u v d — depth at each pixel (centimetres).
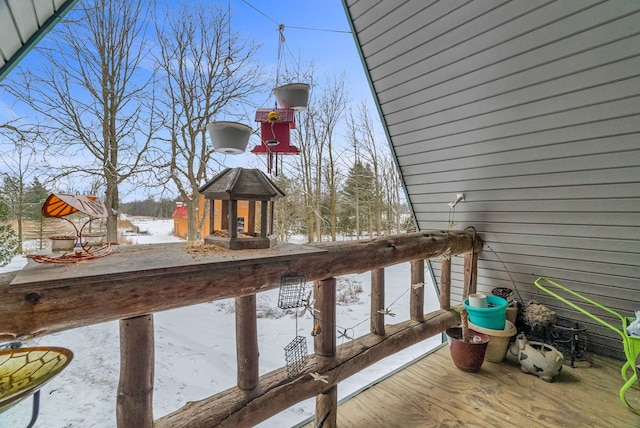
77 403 227
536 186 194
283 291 133
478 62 166
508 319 246
